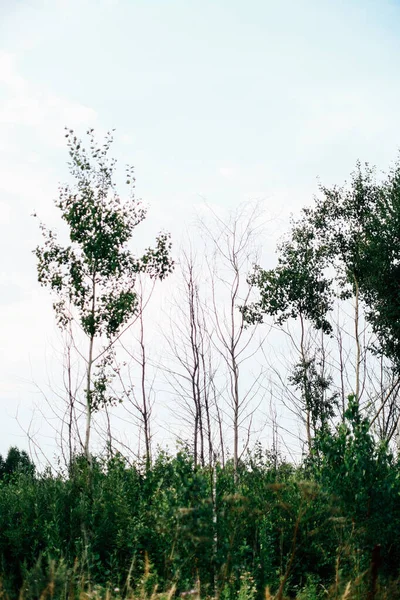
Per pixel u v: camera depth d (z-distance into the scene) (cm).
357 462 853
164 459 1145
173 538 782
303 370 2016
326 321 2166
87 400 1656
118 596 736
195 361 1247
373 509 823
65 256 1866
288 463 1357
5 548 995
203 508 754
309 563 867
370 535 804
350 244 2275
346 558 797
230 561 775
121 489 1104
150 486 1091
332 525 843
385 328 2080
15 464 2092
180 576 754
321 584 804
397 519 824
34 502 1131
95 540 973
